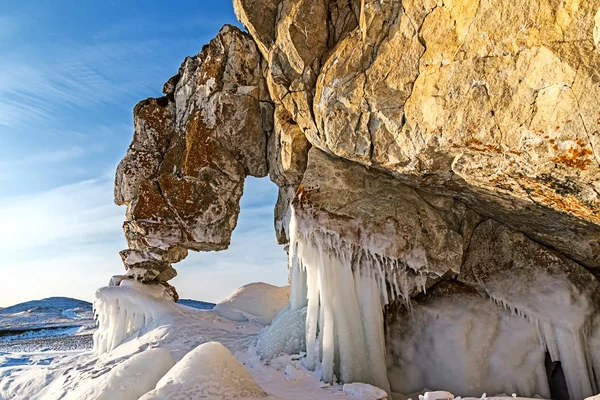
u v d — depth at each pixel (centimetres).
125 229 1201
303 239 743
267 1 790
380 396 599
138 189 1170
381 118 606
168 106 1312
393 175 746
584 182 455
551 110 427
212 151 1141
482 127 487
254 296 1191
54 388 779
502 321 750
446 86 513
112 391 578
